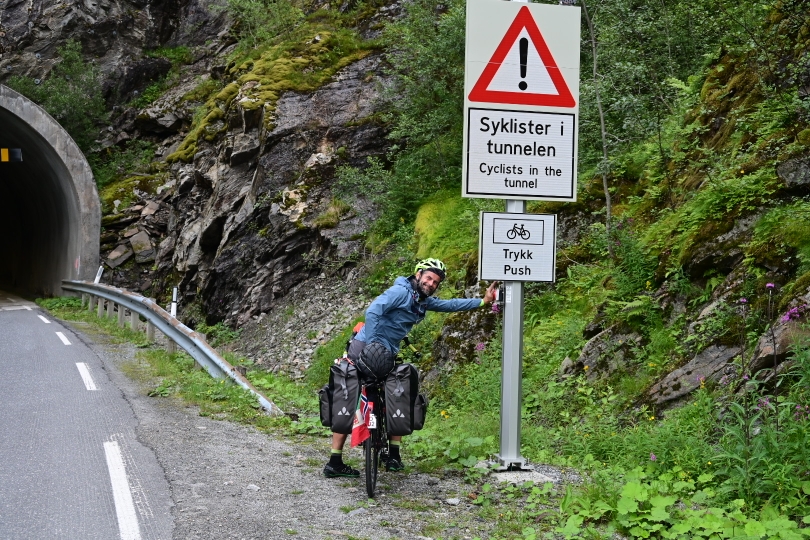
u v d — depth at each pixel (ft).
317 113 66.44
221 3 113.09
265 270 59.77
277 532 15.81
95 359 41.86
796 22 32.35
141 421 26.48
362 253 54.85
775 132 30.19
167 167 91.86
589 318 32.58
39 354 43.29
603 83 37.68
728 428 17.99
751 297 25.03
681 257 29.01
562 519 16.74
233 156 68.13
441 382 35.53
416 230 51.49
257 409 29.40
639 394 25.99
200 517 16.67
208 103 90.43
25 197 111.24
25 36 107.14
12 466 20.51
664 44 43.06
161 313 44.29
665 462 20.12
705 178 32.22
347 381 18.84
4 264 142.92
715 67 38.29
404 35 58.95
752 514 16.20
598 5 41.09
